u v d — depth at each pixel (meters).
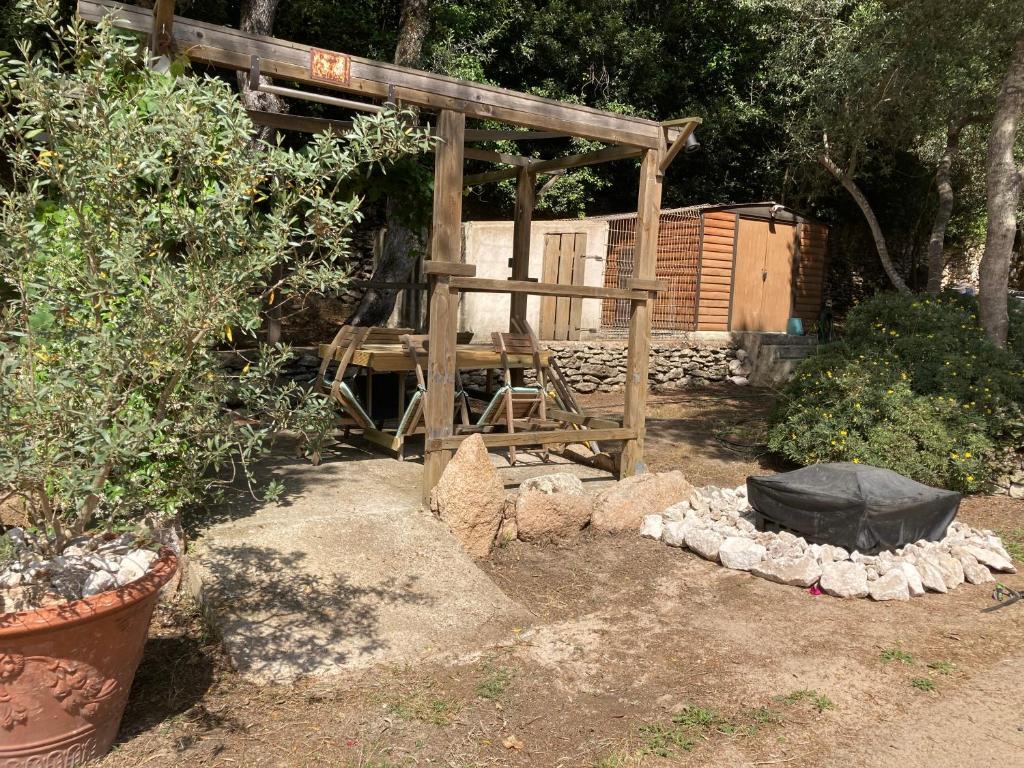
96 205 3.19
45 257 3.57
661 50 20.50
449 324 5.73
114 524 3.63
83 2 4.33
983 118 12.95
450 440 5.74
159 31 4.43
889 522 5.47
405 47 11.71
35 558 3.34
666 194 21.47
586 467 7.55
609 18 19.42
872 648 4.38
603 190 21.41
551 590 5.05
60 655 2.75
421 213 8.73
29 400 2.91
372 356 6.91
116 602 2.83
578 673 3.97
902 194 21.36
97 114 3.08
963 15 11.09
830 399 7.95
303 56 4.96
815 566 5.27
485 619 4.45
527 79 20.03
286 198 3.36
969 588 5.40
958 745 3.43
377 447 7.72
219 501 4.61
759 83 19.91
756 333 15.54
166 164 3.22
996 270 9.20
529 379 11.72
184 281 3.17
